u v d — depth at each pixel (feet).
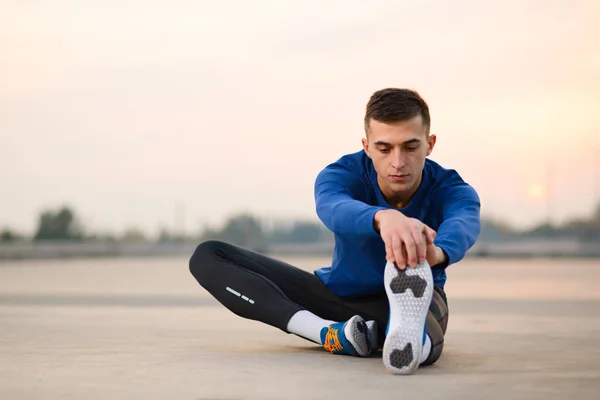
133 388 7.07
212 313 16.94
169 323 14.52
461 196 9.52
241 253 10.20
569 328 13.35
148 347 10.46
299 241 75.61
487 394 6.72
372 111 8.79
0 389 7.07
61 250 77.41
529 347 10.56
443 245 8.43
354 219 8.17
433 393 6.76
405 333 7.55
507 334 12.41
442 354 9.71
